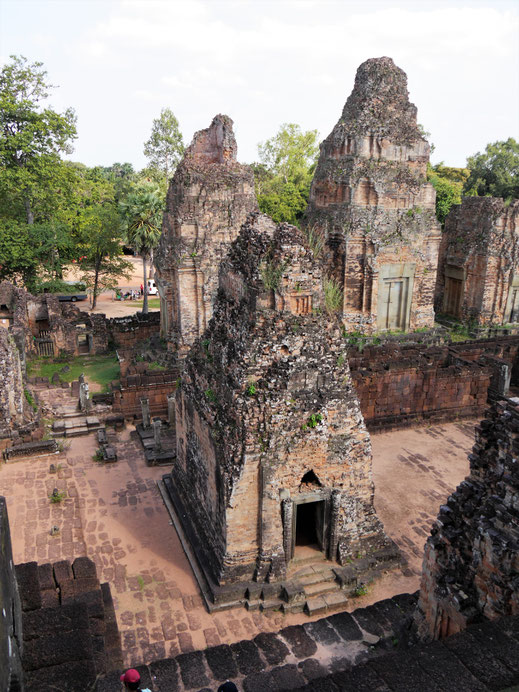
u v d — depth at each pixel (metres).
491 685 6.36
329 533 15.12
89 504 18.97
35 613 8.33
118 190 82.06
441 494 20.12
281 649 11.34
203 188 27.12
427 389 26.23
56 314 37.25
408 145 30.80
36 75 43.22
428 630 10.19
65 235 46.81
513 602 8.27
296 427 14.15
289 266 13.79
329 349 14.56
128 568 15.69
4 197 45.75
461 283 37.50
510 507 8.54
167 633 13.34
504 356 31.38
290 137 80.06
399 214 31.19
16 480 20.14
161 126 64.88
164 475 20.50
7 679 5.82
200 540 16.11
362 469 15.14
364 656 11.08
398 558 15.80
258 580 14.40
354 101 30.98
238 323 14.63
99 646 8.85
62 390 29.62
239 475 13.70
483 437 9.38
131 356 29.17
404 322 33.12
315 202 33.28
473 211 35.88
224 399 14.82
